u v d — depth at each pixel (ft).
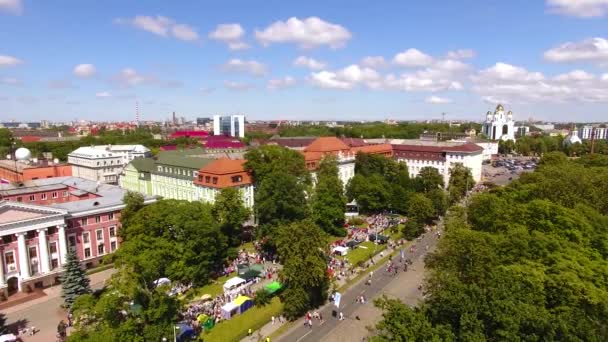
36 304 222.69
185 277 234.17
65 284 208.64
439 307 135.74
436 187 446.19
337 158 458.09
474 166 599.98
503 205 253.24
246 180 368.27
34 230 241.96
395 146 631.15
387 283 249.34
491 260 170.60
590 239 201.77
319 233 220.23
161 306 152.76
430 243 326.03
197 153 514.27
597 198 280.51
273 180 313.32
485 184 563.89
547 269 163.73
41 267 246.06
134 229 239.50
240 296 215.92
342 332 193.36
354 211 414.82
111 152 620.08
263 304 217.15
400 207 405.59
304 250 207.82
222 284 246.47
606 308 135.74
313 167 447.42
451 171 495.82
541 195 276.21
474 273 165.68
